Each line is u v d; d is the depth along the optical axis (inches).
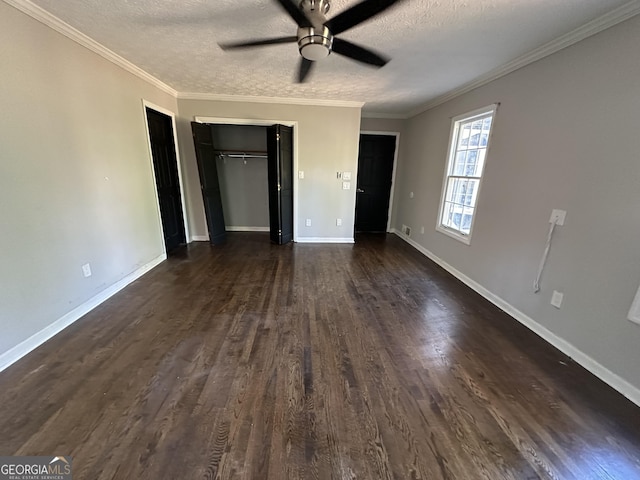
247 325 98.5
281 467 52.3
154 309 108.1
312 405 66.2
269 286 131.2
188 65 124.4
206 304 112.8
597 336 78.5
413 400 68.6
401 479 50.9
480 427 61.8
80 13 82.7
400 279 143.9
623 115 72.2
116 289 121.5
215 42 101.2
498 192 118.9
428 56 107.0
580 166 83.7
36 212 84.0
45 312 87.3
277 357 82.4
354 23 69.7
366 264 165.0
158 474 50.5
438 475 51.8
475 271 133.6
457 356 85.1
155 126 159.2
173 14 82.6
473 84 136.2
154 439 56.9
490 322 104.8
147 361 79.3
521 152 106.9
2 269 74.6
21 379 71.4
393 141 232.7
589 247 81.1
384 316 107.2
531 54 99.8
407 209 220.7
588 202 81.4
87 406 64.0
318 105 185.5
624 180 72.2
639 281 68.9
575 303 85.0
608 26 75.1
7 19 74.4
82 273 102.3
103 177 112.1
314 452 55.3
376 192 242.7
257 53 110.3
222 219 206.5
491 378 76.4
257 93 171.0
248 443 56.7
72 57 95.4
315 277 143.2
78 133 99.2
